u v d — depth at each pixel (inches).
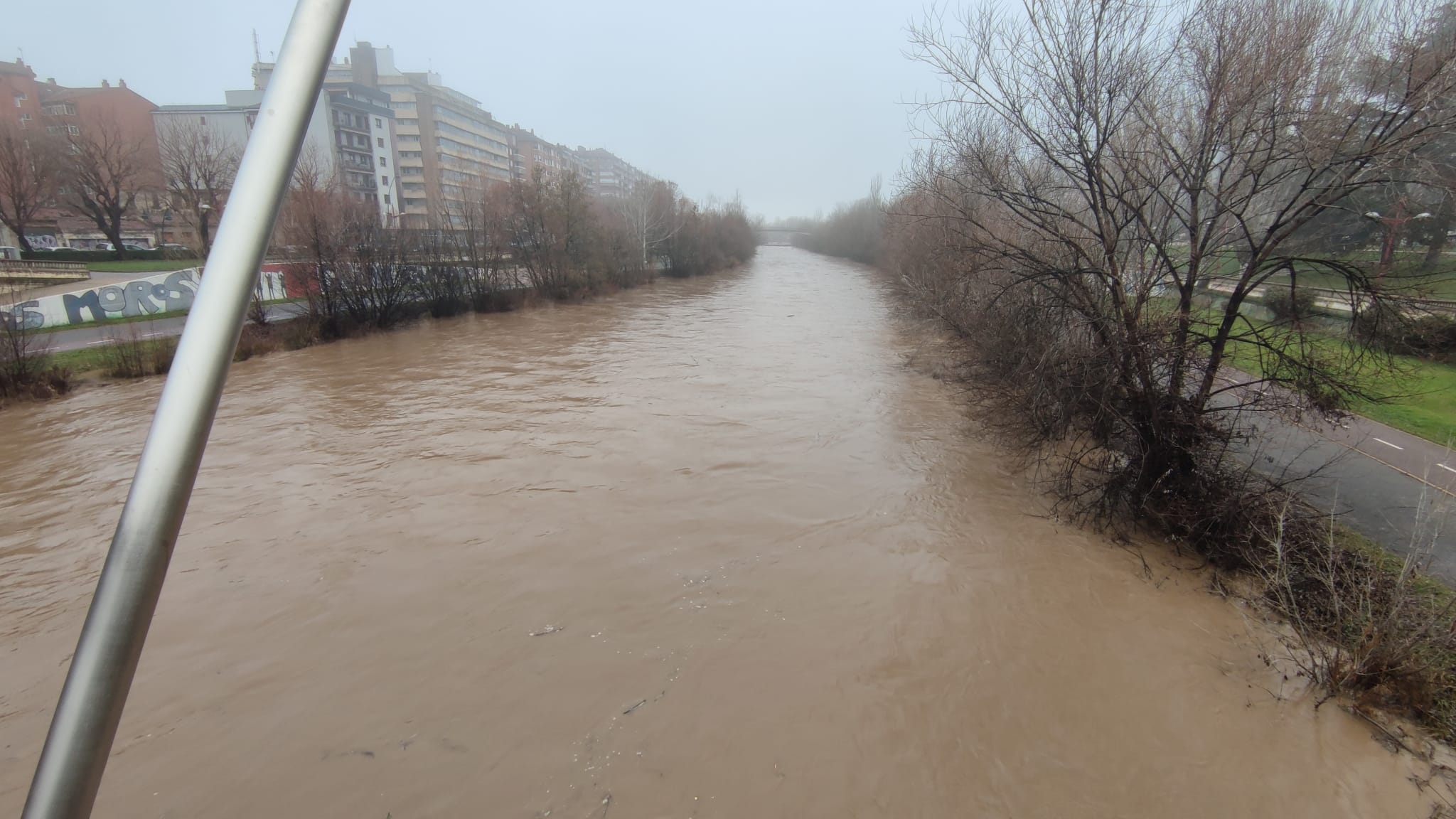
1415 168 243.0
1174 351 281.6
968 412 463.5
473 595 252.4
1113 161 315.3
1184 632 231.1
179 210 1539.1
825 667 214.2
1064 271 306.2
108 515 332.5
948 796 169.3
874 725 191.3
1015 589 256.8
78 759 32.7
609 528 302.8
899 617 239.5
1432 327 354.9
